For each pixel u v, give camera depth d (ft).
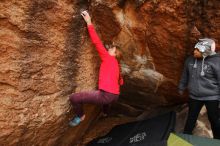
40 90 11.72
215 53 13.21
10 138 11.33
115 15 12.94
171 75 15.23
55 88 12.18
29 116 11.51
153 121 15.55
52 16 11.55
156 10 12.32
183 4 11.87
